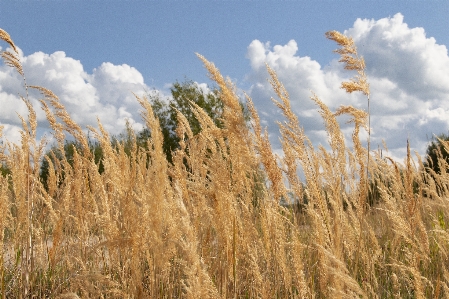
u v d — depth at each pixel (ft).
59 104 13.04
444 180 14.71
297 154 9.46
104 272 9.97
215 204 8.03
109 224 8.45
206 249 8.85
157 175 6.48
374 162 14.90
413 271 8.50
